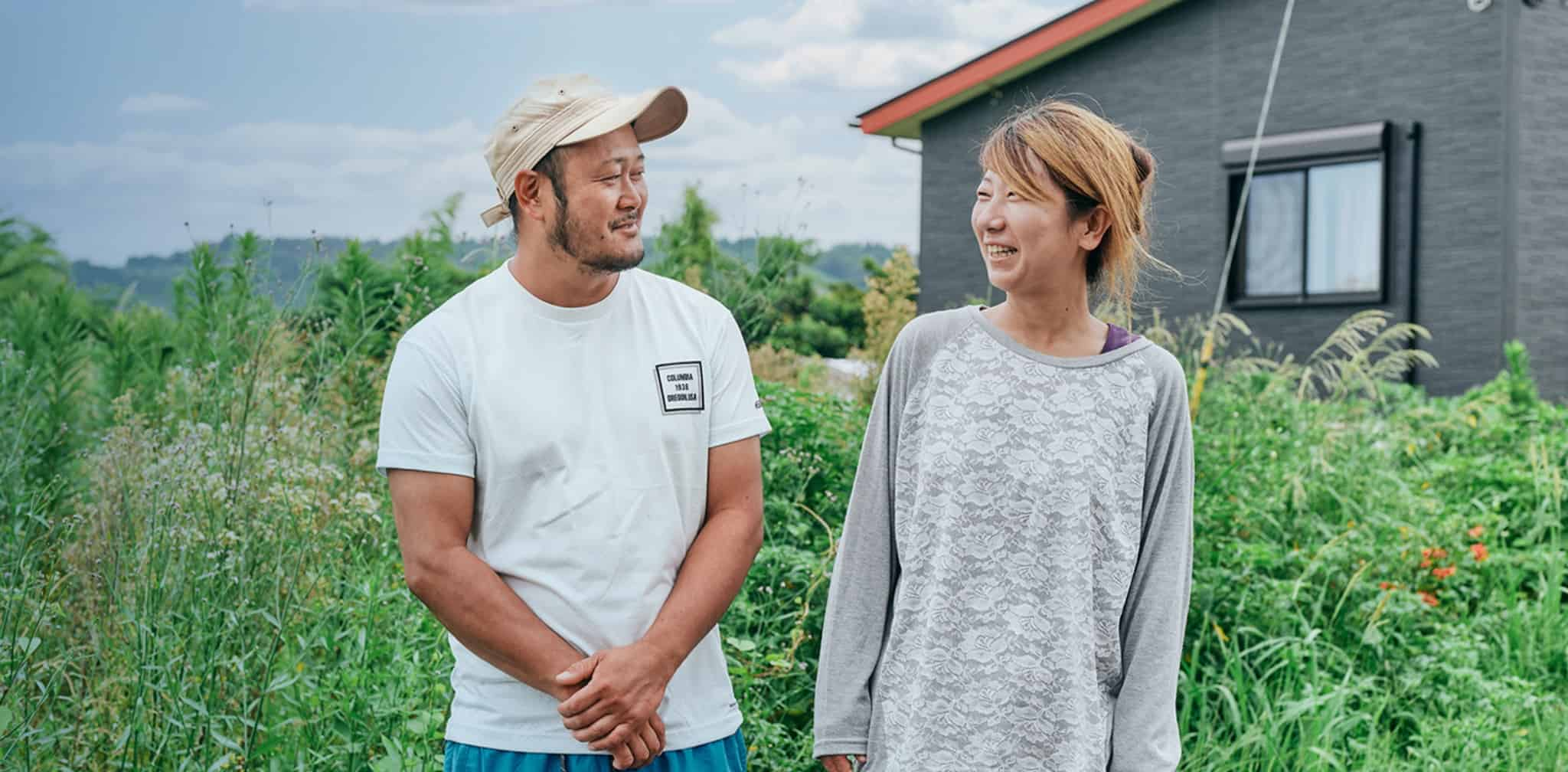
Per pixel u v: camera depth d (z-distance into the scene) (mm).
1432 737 4371
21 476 3912
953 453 2377
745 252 5746
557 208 2326
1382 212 11188
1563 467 6949
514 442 2342
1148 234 2531
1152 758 2354
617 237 2344
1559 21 10773
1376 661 4887
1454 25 10852
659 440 2406
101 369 5555
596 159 2318
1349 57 11500
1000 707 2328
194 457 3764
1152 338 7191
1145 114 12898
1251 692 4473
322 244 4633
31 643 3105
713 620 2418
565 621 2340
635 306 2471
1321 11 11664
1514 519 6359
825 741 2477
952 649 2352
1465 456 7219
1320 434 6375
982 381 2393
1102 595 2385
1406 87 11164
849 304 16250
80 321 5688
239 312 4633
